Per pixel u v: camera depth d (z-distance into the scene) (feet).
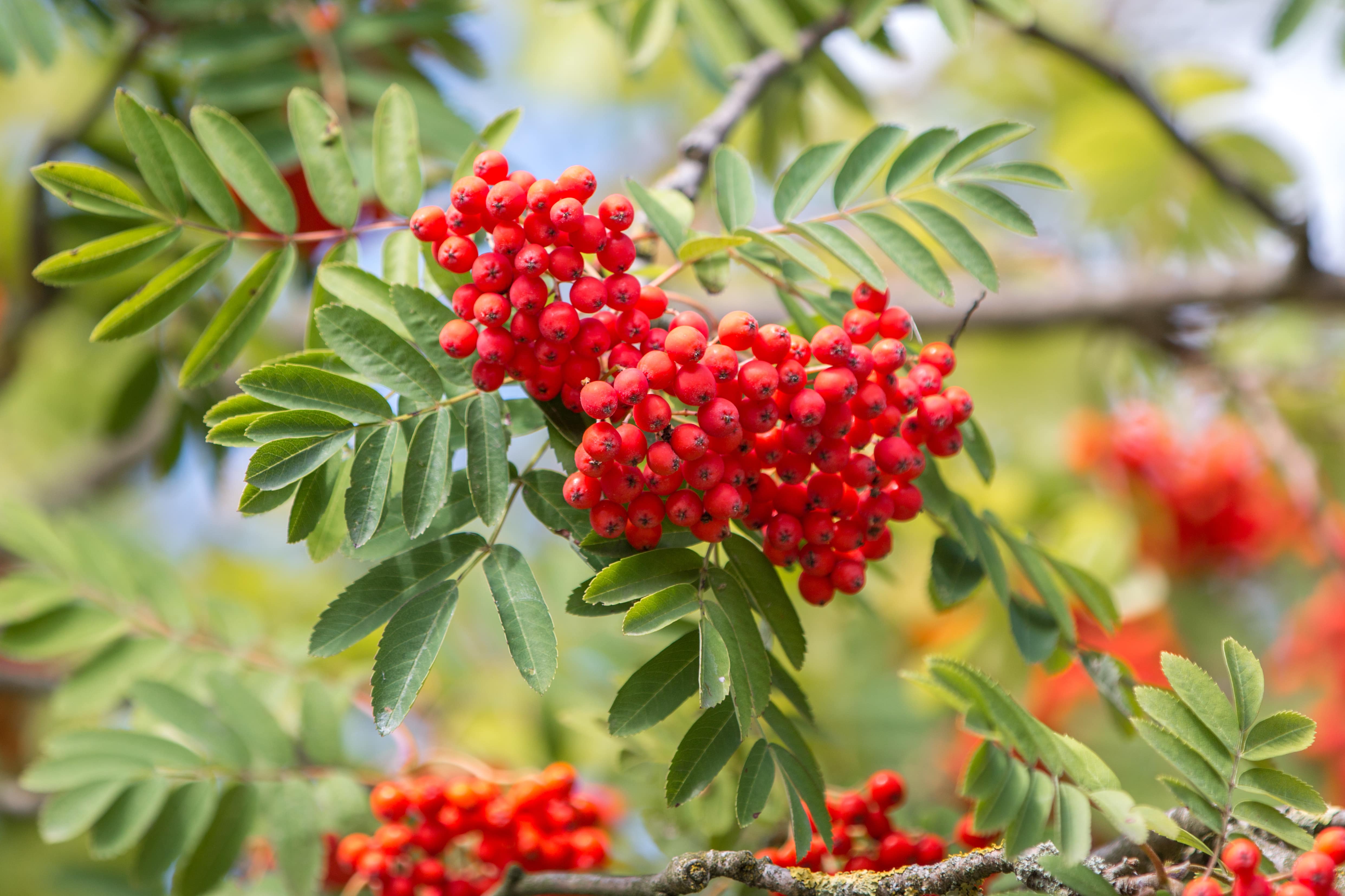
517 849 3.17
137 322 2.92
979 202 2.90
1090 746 4.01
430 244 2.95
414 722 3.91
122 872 3.43
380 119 2.99
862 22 3.40
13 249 4.78
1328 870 2.72
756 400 2.77
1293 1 3.51
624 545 2.82
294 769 3.18
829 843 2.85
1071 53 4.25
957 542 2.97
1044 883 2.78
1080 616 4.12
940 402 2.85
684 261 2.88
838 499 2.83
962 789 2.78
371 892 3.21
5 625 3.30
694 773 2.80
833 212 2.94
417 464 2.78
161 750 3.14
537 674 2.76
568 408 2.82
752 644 2.79
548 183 2.76
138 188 3.65
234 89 3.37
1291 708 4.57
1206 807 2.77
